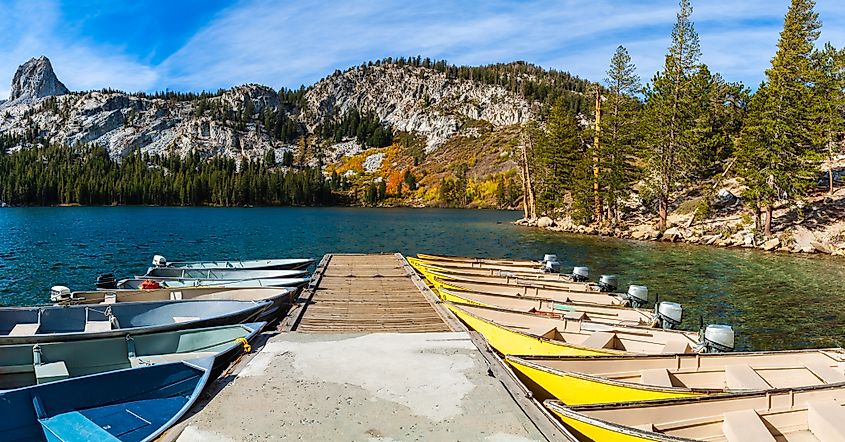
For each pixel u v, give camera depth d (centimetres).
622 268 2648
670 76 4388
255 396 655
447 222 6888
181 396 709
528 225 5900
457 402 645
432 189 14500
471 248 3691
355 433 555
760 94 3772
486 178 13825
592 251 3366
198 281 1630
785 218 3797
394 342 911
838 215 3609
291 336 950
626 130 4684
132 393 688
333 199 14388
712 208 4325
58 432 590
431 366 779
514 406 634
